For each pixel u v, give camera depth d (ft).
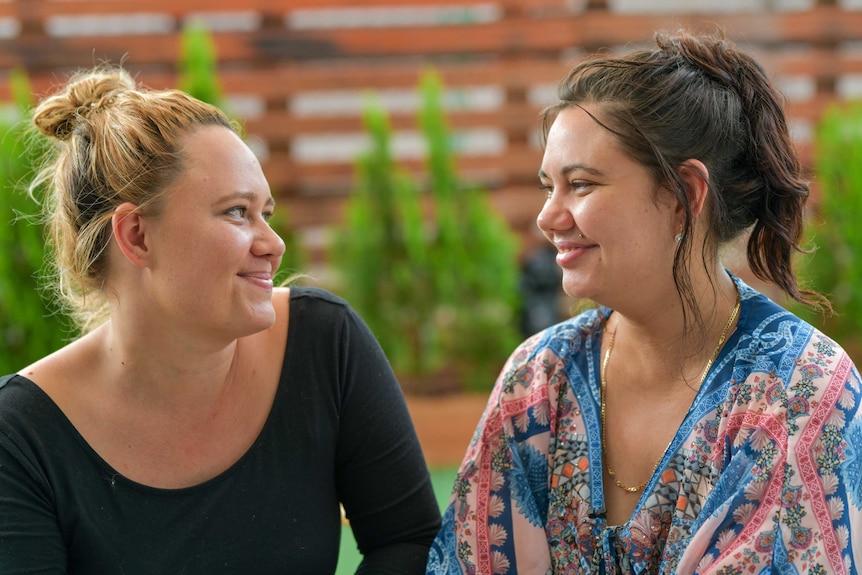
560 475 5.03
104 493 5.03
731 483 4.50
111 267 4.93
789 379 4.52
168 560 5.04
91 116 4.92
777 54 15.99
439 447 12.88
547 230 4.76
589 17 15.74
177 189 4.70
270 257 4.89
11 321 11.37
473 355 13.71
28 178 11.35
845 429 4.42
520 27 15.72
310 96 15.43
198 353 4.96
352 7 15.39
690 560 4.51
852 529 4.39
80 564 5.05
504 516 5.14
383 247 13.58
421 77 15.51
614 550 4.81
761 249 4.92
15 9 14.66
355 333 5.48
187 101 4.91
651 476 4.77
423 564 5.36
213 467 5.15
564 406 5.12
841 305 13.57
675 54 4.74
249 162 4.85
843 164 13.65
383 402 5.44
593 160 4.56
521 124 15.74
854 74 15.94
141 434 5.08
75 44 14.82
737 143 4.65
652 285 4.69
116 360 5.05
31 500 4.92
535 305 14.87
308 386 5.33
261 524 5.16
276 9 15.21
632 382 5.01
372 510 5.49
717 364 4.74
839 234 13.56
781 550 4.38
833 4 16.21
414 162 15.61
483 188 15.64
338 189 15.67
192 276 4.74
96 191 4.83
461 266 13.69
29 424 4.97
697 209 4.62
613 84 4.62
